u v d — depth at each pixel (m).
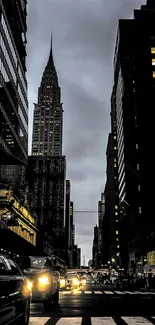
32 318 10.73
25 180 110.62
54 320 10.28
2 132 88.31
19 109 111.50
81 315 11.65
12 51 99.31
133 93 124.25
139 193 104.25
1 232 45.56
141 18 128.62
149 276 41.66
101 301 17.44
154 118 109.31
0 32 83.38
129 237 116.19
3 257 7.00
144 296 21.75
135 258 100.19
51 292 12.74
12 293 6.59
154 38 124.88
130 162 117.62
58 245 168.38
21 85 115.44
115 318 10.83
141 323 9.70
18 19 127.31
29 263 13.59
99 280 75.94
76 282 33.75
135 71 122.44
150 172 95.19
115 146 184.00
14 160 54.97
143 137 105.56
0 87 85.25
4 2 110.31
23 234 70.56
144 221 89.94
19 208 63.69
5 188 52.16
